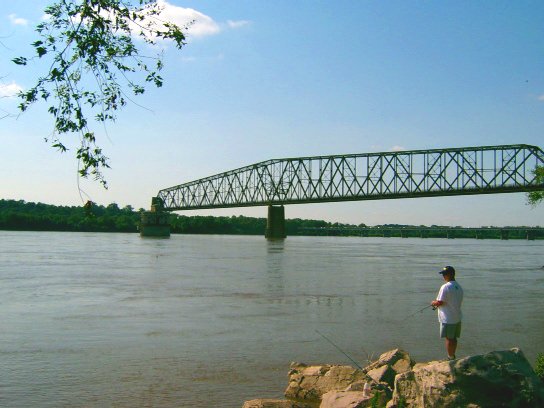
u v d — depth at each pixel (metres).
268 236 189.12
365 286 43.47
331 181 142.75
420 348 20.78
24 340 21.98
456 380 10.24
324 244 166.62
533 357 19.08
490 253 116.31
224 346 21.00
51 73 9.26
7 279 47.75
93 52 9.45
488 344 21.44
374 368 15.41
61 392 15.18
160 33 9.89
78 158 9.50
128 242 152.00
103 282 45.72
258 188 167.00
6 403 14.28
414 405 10.83
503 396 10.16
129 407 13.99
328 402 12.57
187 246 129.38
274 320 27.03
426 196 126.50
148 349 20.44
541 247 167.50
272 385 15.86
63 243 133.50
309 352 20.09
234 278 49.94
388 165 132.62
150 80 9.90
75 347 20.73
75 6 9.52
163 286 42.84
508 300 35.38
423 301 34.56
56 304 32.44
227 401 14.46
